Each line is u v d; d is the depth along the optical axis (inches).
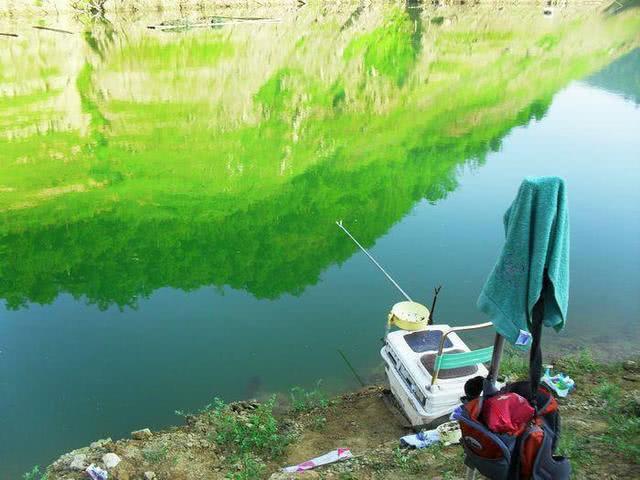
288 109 714.8
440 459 177.6
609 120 709.9
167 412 250.2
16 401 255.0
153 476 192.1
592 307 321.7
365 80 856.9
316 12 1412.4
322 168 541.0
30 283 349.7
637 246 396.8
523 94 816.3
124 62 877.8
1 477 217.9
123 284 350.3
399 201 470.9
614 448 167.8
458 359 207.9
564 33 1280.8
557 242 101.3
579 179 522.0
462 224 433.7
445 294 339.6
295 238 408.5
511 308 106.9
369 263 375.9
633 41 1194.6
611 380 239.5
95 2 1240.2
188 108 693.9
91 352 289.4
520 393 107.8
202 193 477.4
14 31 1039.0
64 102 688.4
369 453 192.1
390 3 1568.7
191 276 357.7
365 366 278.7
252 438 214.4
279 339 299.1
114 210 441.4
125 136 594.9
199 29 1138.0
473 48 1103.6
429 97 789.2
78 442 234.5
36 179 489.4
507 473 100.4
